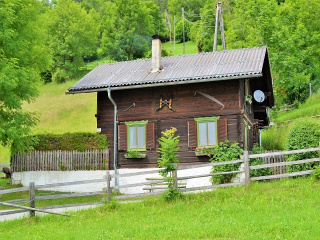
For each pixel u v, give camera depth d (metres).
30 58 25.28
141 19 82.38
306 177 18.62
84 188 24.22
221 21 35.72
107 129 24.55
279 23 38.88
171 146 17.80
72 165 24.69
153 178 22.81
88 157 24.45
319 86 40.78
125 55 78.25
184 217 15.23
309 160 18.14
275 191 17.08
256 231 12.80
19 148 22.94
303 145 19.30
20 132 22.08
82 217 16.59
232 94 22.27
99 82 24.16
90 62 89.06
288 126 32.59
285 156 19.92
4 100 22.08
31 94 23.62
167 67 24.50
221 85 22.52
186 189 17.94
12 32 21.75
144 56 76.94
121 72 25.33
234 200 16.59
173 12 114.69
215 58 24.33
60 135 25.31
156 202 17.38
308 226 12.68
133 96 24.14
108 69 26.34
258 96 24.67
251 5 39.09
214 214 15.24
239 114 22.05
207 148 21.97
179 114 23.08
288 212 14.50
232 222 13.85
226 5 72.88
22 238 13.98
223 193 17.39
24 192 24.56
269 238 11.84
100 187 23.95
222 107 22.31
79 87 23.91
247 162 17.91
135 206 17.25
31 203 16.84
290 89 41.03
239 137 21.86
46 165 25.34
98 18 100.56
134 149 23.72
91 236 13.64
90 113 47.53
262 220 13.77
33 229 15.23
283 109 40.41
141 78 23.48
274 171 20.44
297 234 12.02
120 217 16.12
